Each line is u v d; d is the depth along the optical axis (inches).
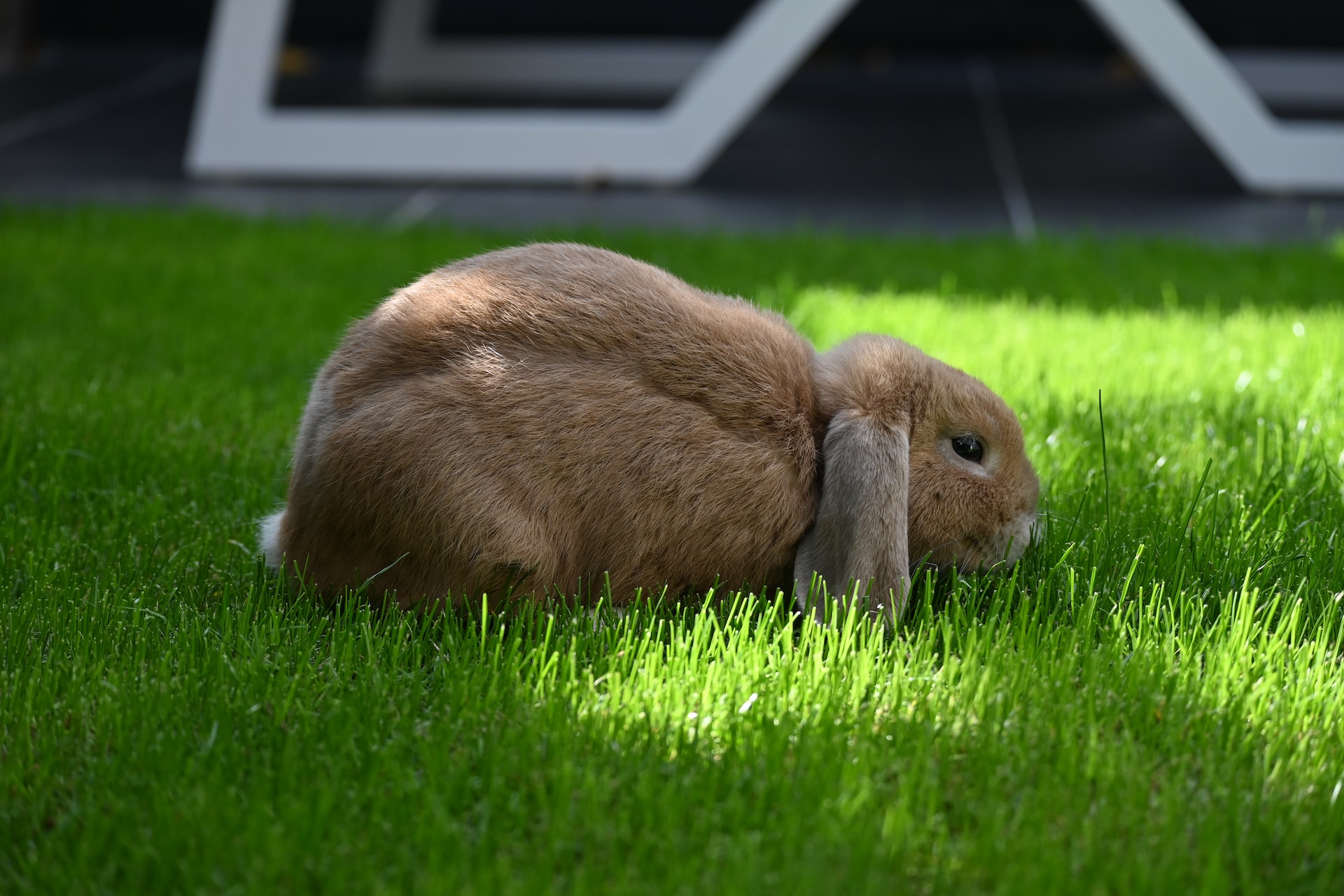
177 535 62.7
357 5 285.4
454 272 58.6
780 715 54.0
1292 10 269.6
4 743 53.2
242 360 79.4
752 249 115.1
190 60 276.1
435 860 49.8
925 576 59.0
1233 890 50.2
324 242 115.7
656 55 244.5
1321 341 79.9
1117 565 60.6
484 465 56.2
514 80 243.4
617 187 163.5
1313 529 62.1
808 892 49.3
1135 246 119.5
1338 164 156.6
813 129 212.5
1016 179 175.2
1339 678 55.4
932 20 288.5
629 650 55.9
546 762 52.7
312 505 57.6
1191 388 74.7
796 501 57.5
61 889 49.6
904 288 100.1
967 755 53.0
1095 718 54.1
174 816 50.9
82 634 56.5
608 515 56.8
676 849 50.4
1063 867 49.8
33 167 168.2
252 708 53.8
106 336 81.9
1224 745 53.5
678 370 57.2
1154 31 155.4
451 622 56.5
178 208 139.5
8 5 271.1
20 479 65.2
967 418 58.7
